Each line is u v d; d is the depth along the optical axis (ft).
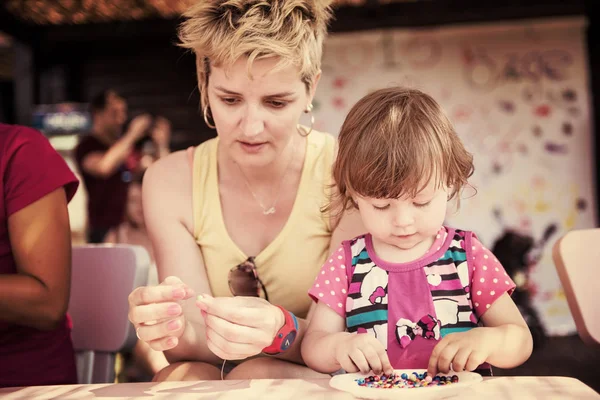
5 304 4.58
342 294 4.39
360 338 3.69
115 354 5.58
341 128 4.39
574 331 17.97
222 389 3.35
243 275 5.21
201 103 5.11
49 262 4.75
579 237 4.88
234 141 4.63
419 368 4.02
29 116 19.92
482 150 19.12
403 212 3.91
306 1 4.58
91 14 18.71
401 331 4.10
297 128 5.38
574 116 18.88
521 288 17.26
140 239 15.72
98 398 3.28
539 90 18.97
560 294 18.56
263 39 4.24
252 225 5.33
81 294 5.55
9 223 4.81
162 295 3.67
